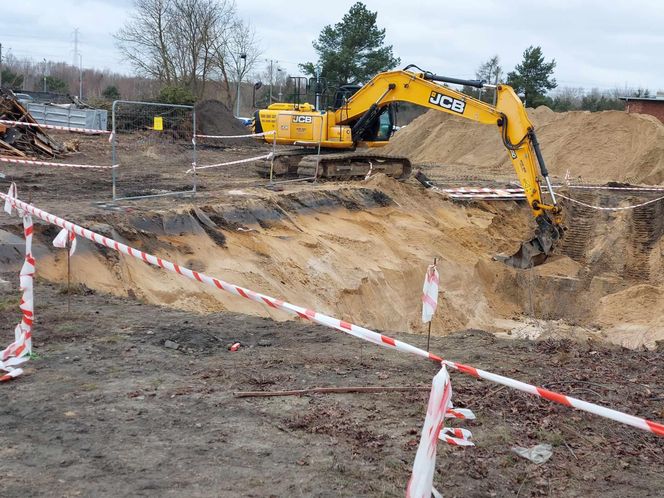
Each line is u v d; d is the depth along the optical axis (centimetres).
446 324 1845
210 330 897
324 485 504
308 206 1991
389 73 2188
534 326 1931
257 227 1769
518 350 929
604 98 6544
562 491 536
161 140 3362
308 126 2341
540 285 2194
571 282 2191
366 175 2466
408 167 2625
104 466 512
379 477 524
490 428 642
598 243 2412
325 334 934
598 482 554
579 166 3469
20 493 464
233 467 523
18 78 7056
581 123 3675
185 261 1470
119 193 1828
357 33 5688
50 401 632
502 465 570
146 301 1202
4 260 1132
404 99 2166
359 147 2439
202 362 773
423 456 414
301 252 1750
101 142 3183
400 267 1927
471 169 3669
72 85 9225
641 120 3475
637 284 2219
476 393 730
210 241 1581
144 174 2384
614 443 629
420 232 2145
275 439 582
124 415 611
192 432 584
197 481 496
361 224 2061
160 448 549
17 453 526
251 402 662
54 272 1175
